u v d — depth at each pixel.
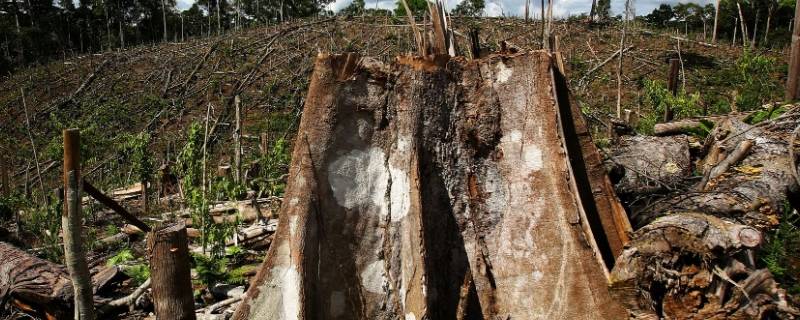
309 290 3.98
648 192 6.49
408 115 4.23
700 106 14.65
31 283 5.27
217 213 8.27
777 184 5.97
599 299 3.94
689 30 40.16
